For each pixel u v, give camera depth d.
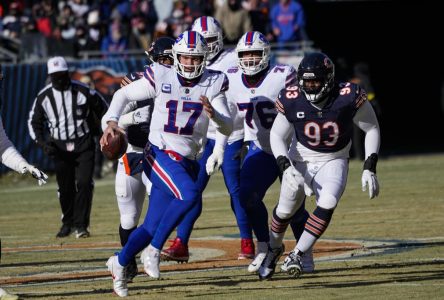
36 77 62.81
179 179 22.61
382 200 44.31
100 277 26.52
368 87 65.44
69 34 69.19
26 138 62.88
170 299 22.41
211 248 32.41
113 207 47.22
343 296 22.19
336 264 27.44
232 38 61.19
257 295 22.70
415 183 51.16
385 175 56.53
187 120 23.31
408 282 23.97
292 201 24.48
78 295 23.34
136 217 26.25
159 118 23.39
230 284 24.69
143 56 66.62
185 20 65.75
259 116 27.95
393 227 35.25
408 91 99.06
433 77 98.75
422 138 86.69
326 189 24.11
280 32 66.25
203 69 23.33
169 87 23.16
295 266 23.69
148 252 22.62
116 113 23.45
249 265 27.17
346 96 24.12
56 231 39.47
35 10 70.81
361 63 66.00
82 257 31.05
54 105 37.69
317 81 23.61
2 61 66.38
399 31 96.12
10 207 49.31
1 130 23.23
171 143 23.34
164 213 22.77
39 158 63.28
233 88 28.58
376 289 23.05
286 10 66.19
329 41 92.88
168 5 74.94
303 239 23.97
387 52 96.75
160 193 23.14
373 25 94.38
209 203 47.19
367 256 28.73
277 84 28.27
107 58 66.06
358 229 35.16
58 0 73.44
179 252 27.77
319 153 24.64
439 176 54.50
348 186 51.44
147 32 68.94
